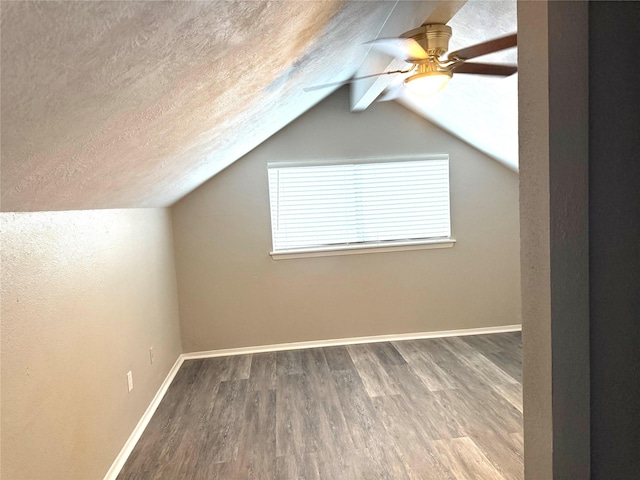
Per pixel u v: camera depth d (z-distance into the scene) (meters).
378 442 2.46
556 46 0.80
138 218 2.97
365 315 4.24
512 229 4.33
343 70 3.14
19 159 1.02
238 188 4.05
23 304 1.50
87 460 1.96
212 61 1.28
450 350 3.91
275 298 4.15
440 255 4.28
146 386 2.91
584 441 0.85
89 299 2.07
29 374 1.52
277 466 2.29
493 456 2.28
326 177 4.15
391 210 4.23
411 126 4.18
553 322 0.83
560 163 0.82
